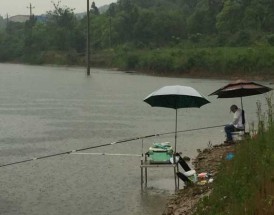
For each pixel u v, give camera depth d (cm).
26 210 1204
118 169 1619
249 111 3086
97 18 13650
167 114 3097
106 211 1195
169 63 8300
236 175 1036
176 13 11894
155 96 1438
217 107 3412
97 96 4388
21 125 2669
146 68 8969
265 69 7275
